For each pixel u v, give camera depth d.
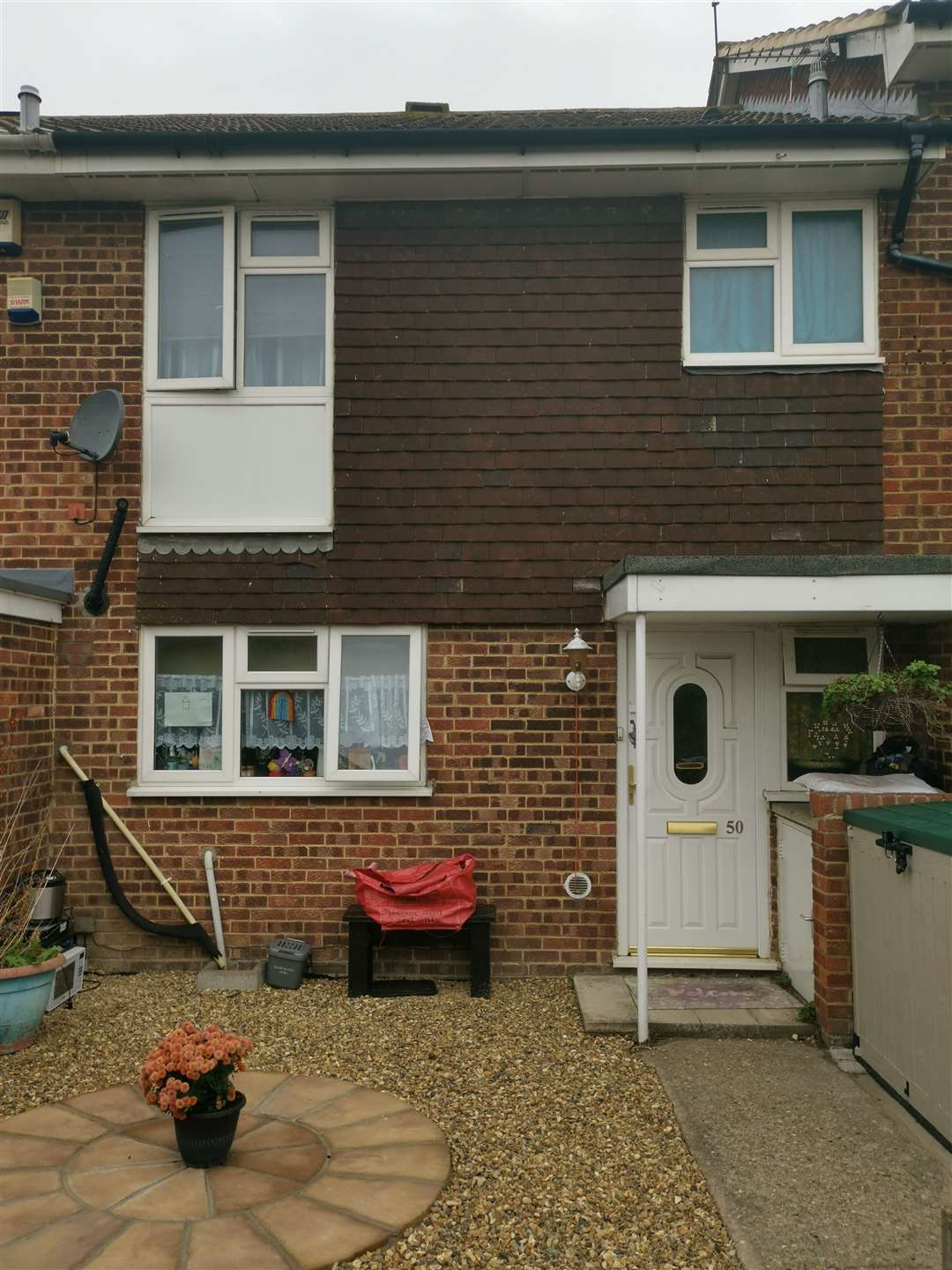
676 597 5.85
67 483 7.44
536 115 9.84
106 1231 3.65
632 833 7.25
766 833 7.25
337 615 7.29
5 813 6.64
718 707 7.33
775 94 9.67
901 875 4.86
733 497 7.24
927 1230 3.80
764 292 7.48
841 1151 4.44
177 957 7.29
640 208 7.40
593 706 7.27
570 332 7.37
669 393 7.31
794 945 6.63
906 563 5.70
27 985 5.61
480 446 7.32
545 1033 6.05
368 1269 3.51
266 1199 3.91
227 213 7.48
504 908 7.21
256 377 7.55
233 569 7.35
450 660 7.31
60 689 7.38
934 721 6.59
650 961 7.11
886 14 7.54
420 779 7.24
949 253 7.34
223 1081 4.14
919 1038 4.65
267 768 7.43
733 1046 5.82
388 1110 4.80
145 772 7.36
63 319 7.50
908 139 6.90
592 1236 3.78
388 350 7.38
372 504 7.32
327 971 7.21
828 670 7.34
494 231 7.42
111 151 7.04
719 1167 4.29
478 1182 4.15
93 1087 5.14
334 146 6.95
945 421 7.25
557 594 7.26
